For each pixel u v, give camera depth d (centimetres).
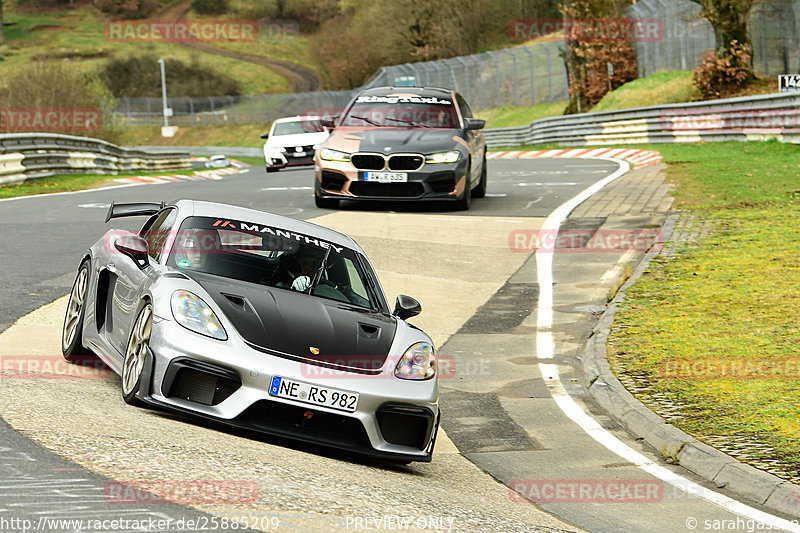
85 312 2669
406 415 2209
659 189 7031
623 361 3316
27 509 1445
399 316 2569
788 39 12938
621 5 18138
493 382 3241
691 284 4228
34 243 4788
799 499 2131
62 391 2270
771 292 3969
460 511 1894
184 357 2083
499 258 4988
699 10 15288
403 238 5359
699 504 2167
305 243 2644
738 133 10538
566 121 14550
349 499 1784
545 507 2102
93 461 1727
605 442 2653
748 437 2525
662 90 15225
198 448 1927
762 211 5750
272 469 1884
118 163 11944
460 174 6150
